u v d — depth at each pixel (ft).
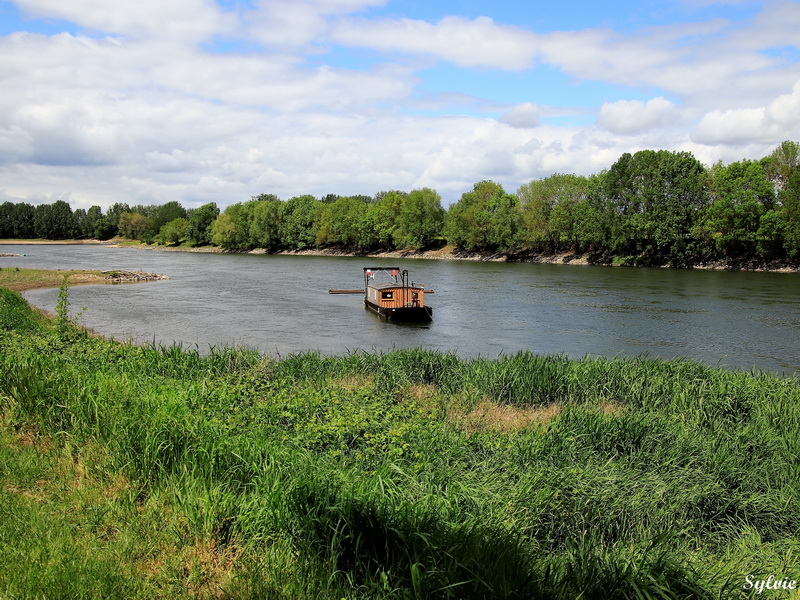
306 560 18.34
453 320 106.42
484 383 47.80
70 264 255.29
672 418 39.45
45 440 26.63
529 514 22.34
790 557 22.30
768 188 214.69
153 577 17.17
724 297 136.26
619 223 254.06
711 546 23.91
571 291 152.87
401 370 51.21
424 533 18.83
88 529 19.38
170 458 24.25
